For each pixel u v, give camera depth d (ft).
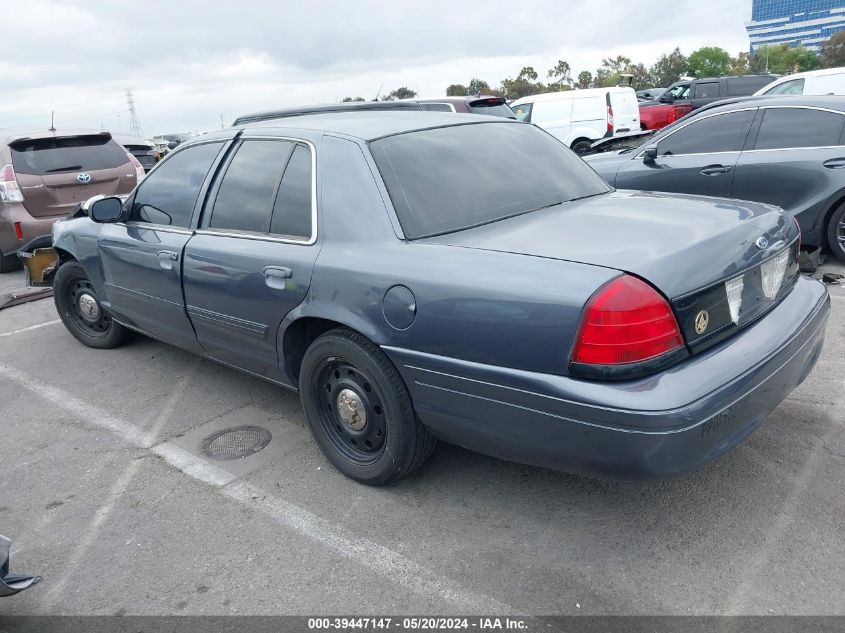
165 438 13.21
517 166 11.58
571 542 9.39
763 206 10.77
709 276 8.41
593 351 7.82
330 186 10.72
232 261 11.86
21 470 12.39
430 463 11.55
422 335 9.15
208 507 10.83
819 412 12.22
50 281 20.38
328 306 10.26
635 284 7.83
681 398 7.69
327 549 9.62
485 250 9.05
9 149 25.96
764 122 20.71
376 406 10.50
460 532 9.77
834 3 490.49
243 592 8.91
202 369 16.52
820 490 10.03
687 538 9.28
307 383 11.11
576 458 8.27
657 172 22.44
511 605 8.36
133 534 10.28
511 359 8.40
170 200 13.93
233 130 13.15
